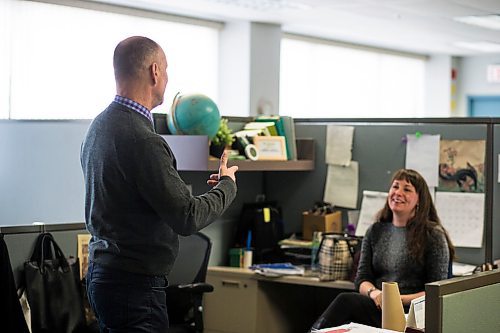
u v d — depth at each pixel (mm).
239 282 4066
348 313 3506
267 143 4180
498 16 6578
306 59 7887
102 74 5910
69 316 3279
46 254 3338
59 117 5613
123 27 6105
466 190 3939
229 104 6973
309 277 3922
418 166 4055
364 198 4238
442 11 6324
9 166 4656
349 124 4293
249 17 6680
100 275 2338
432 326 2064
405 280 3547
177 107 3826
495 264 3756
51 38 5566
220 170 2520
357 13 6473
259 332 4039
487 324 2236
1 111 5270
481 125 3896
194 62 6793
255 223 4270
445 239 3545
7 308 3105
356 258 3824
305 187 4445
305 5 6082
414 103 9531
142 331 2338
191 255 3795
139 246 2322
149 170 2268
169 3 5953
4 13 5266
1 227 3227
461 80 9812
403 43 8492
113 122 2336
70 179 4312
